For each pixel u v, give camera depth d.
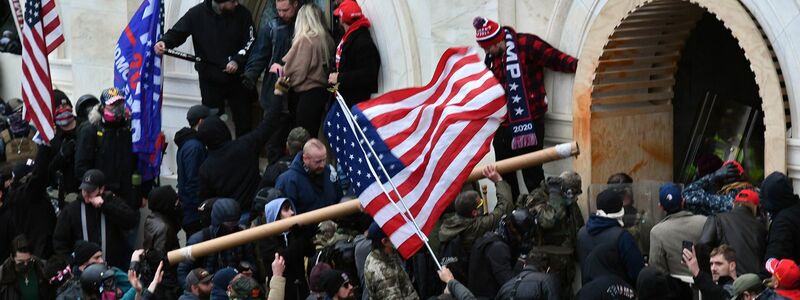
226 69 21.53
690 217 16.00
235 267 17.30
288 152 19.97
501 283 16.34
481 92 15.28
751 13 16.31
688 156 18.47
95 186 19.50
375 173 15.19
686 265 15.74
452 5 19.25
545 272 16.05
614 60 17.92
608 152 18.14
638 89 18.30
